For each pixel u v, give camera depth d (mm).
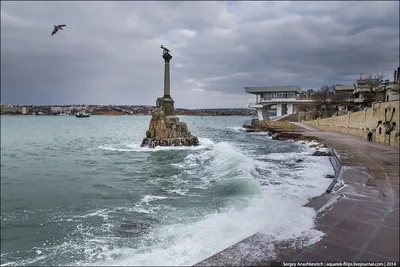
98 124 145750
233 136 62625
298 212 8258
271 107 107625
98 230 10492
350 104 77250
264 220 8797
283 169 20391
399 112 27453
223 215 10055
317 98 85062
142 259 6906
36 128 107812
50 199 15281
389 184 12016
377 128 32531
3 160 31781
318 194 12797
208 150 35594
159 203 13555
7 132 84625
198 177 19469
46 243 9656
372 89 68750
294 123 77438
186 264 6352
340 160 18812
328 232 6758
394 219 7699
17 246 9438
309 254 5609
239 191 13641
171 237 8648
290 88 95688
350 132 45312
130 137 64625
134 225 10594
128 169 24766
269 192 13266
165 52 42938
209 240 7609
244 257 5438
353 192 10680
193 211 11609
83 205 14016
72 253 8695
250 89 100875
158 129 41906
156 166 25734
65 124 145625
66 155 35531
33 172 24094
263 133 69875
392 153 22406
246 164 20875
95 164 28062
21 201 14961
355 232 6777
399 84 53562
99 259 8000
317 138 39125
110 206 13641
